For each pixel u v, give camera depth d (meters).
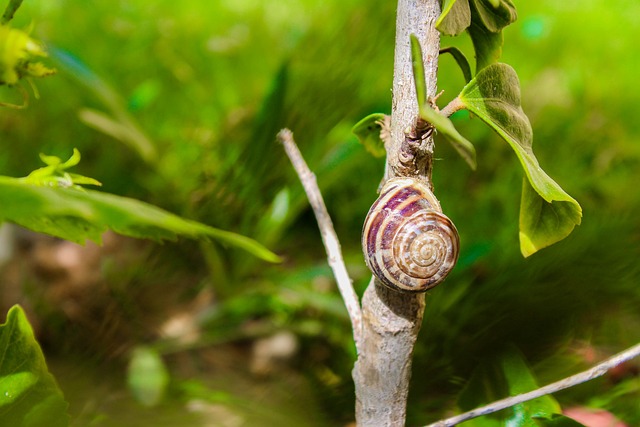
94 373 0.45
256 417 0.42
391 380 0.32
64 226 0.28
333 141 0.60
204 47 0.87
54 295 0.53
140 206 0.26
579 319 0.46
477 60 0.32
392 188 0.31
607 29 1.04
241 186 0.56
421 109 0.27
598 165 0.71
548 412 0.34
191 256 0.58
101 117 0.61
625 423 0.41
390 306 0.31
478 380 0.35
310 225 0.65
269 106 0.58
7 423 0.30
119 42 0.85
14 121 0.68
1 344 0.31
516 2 1.07
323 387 0.45
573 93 0.84
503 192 0.65
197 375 0.48
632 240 0.53
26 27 0.27
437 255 0.30
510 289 0.47
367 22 0.69
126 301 0.53
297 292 0.53
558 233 0.31
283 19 0.99
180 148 0.66
